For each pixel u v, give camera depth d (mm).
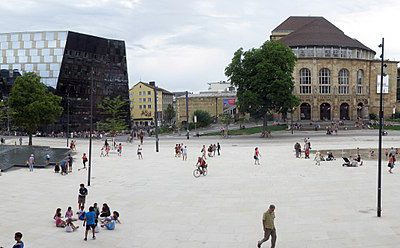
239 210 22922
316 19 129750
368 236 17656
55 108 69438
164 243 17484
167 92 190750
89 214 18094
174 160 48219
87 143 76875
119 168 41594
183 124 136750
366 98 119625
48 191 29250
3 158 45062
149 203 25141
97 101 115375
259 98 78688
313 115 115750
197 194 27656
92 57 113688
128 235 18656
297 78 115938
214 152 52531
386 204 23484
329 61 115875
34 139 85125
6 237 18297
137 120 167500
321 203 24047
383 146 59188
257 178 33656
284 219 20688
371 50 125750
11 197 27031
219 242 17484
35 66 107500
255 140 74438
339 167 39719
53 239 18109
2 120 98188
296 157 48625
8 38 109500
